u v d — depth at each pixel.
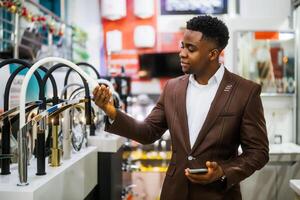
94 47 4.62
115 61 4.73
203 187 1.37
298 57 3.71
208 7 4.23
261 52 3.78
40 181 1.20
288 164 3.39
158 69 4.61
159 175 4.25
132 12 4.70
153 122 1.55
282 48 3.76
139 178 4.27
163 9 4.46
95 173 1.95
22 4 2.51
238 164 1.30
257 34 3.78
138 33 4.63
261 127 1.36
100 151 2.14
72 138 1.71
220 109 1.36
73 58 3.96
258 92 1.40
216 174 1.22
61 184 1.35
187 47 1.37
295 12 3.77
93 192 2.08
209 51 1.36
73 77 2.34
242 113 1.36
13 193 1.09
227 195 1.38
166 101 1.51
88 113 1.39
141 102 4.64
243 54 3.79
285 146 3.61
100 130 2.43
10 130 1.32
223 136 1.35
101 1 4.65
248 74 3.79
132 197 4.07
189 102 1.46
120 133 1.41
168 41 4.62
